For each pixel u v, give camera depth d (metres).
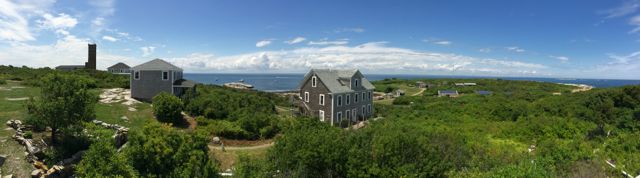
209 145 21.30
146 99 32.75
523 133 21.17
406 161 11.47
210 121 25.48
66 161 14.52
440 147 13.67
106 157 10.51
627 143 15.24
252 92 52.44
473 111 34.12
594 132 20.98
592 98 36.88
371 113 43.28
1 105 21.34
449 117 30.64
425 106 41.22
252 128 24.30
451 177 10.88
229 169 16.88
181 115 25.81
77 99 15.42
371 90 43.00
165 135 12.20
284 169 12.37
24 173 13.11
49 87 15.05
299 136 12.85
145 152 11.49
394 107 50.09
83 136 16.09
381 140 11.93
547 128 21.16
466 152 14.05
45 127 16.17
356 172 11.41
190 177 11.46
